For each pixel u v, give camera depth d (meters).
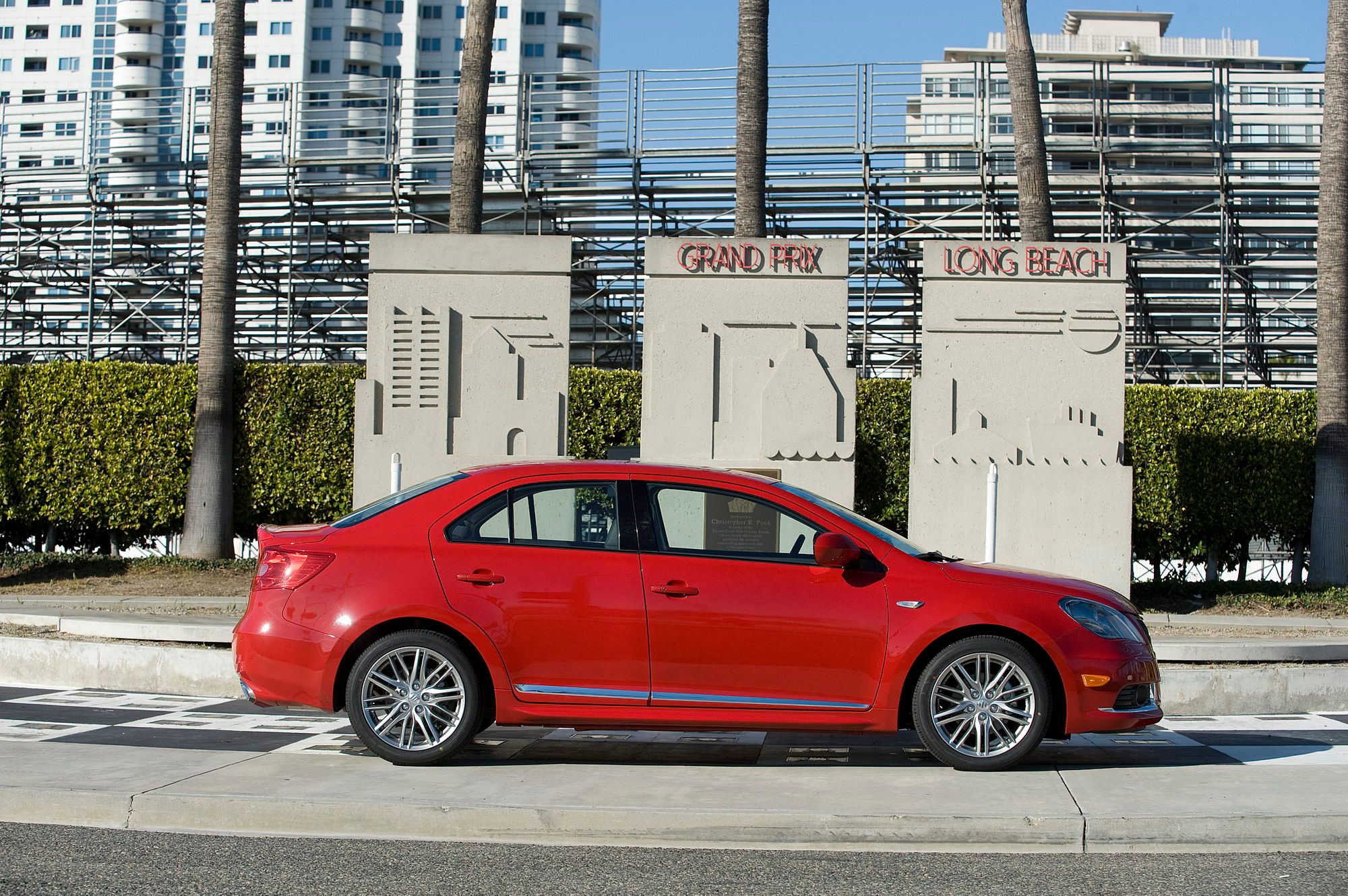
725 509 6.83
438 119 23.50
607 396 15.86
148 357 26.06
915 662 6.67
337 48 101.75
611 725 6.65
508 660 6.62
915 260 23.03
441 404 13.75
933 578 6.71
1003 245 13.59
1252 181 23.94
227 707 8.90
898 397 15.40
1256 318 23.27
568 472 6.93
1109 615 6.80
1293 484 15.06
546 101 22.58
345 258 23.39
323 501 15.82
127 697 9.29
